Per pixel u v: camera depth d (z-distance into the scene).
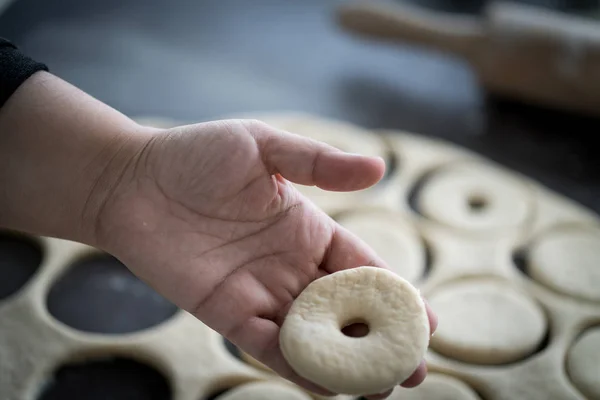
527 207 0.59
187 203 0.45
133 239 0.45
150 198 0.45
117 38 0.77
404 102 0.72
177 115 0.70
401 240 0.57
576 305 0.53
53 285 0.55
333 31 0.80
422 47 0.72
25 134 0.47
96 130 0.47
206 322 0.44
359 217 0.59
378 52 0.77
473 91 0.73
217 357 0.50
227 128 0.44
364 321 0.42
